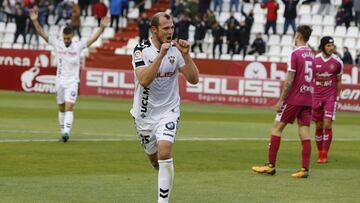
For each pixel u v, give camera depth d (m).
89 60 94.88
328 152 43.69
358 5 96.62
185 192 29.06
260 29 101.69
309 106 33.94
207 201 27.36
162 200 25.23
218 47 96.69
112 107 74.12
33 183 30.11
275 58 96.44
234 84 83.94
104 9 105.12
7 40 110.31
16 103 74.62
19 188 28.89
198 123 59.97
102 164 35.84
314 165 38.19
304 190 30.19
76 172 33.28
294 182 32.22
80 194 28.03
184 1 98.38
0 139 44.59
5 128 51.31
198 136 49.75
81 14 108.56
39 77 91.31
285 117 33.94
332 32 98.56
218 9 104.62
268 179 32.84
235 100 83.88
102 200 27.02
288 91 33.84
